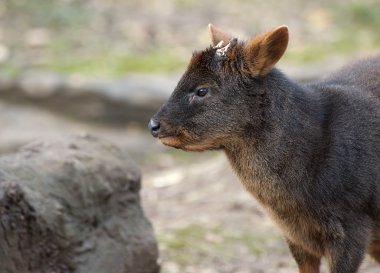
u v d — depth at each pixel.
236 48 10.42
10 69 23.98
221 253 14.14
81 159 11.83
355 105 10.75
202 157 21.83
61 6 27.62
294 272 13.54
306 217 10.56
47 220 10.95
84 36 26.27
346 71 11.61
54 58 24.94
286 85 10.55
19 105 23.58
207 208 16.59
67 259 11.20
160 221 15.80
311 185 10.43
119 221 12.02
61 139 12.22
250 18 27.44
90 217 11.60
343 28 27.11
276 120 10.42
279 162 10.45
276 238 14.84
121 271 11.78
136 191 12.38
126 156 12.47
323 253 10.82
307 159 10.41
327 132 10.51
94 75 23.72
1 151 21.58
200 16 27.59
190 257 13.93
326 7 28.47
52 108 23.45
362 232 10.55
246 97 10.41
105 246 11.70
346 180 10.41
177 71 23.94
